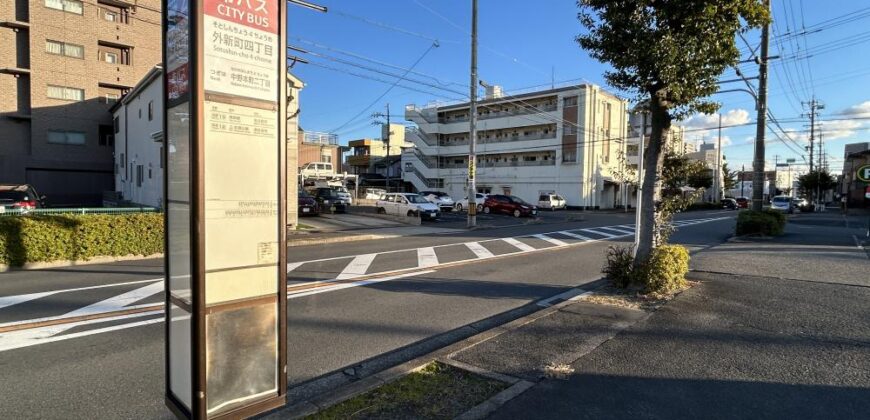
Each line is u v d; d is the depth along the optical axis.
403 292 8.07
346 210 31.56
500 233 20.23
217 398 2.67
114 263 11.40
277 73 2.80
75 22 34.62
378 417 3.37
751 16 6.51
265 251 2.82
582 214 39.78
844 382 4.06
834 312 6.30
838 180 73.62
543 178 52.78
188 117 2.54
